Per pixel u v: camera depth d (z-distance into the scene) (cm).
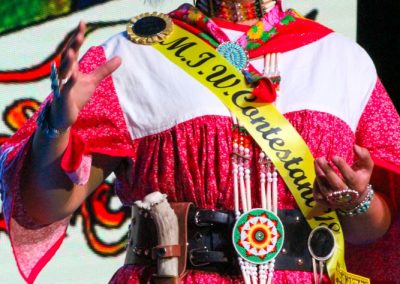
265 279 557
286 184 567
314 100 575
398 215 608
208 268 560
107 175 591
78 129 578
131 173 582
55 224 586
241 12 605
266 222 559
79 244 827
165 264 558
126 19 838
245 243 556
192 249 561
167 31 603
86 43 832
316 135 570
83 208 827
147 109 579
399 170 593
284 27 604
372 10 878
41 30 827
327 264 567
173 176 569
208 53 591
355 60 605
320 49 599
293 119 572
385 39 882
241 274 557
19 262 579
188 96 574
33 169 557
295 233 566
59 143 542
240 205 564
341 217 581
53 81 527
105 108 582
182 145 566
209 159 563
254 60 593
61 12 830
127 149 579
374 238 597
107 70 537
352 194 552
